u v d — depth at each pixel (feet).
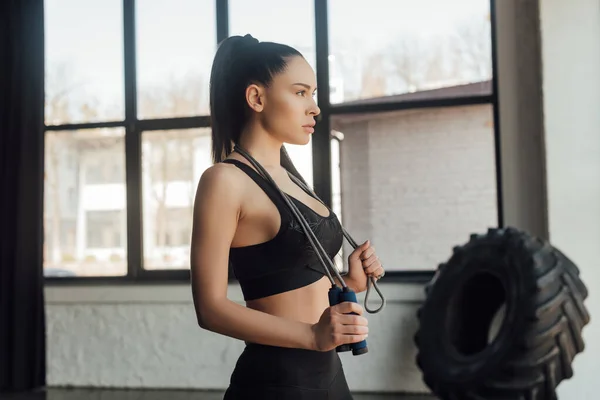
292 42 14.89
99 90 15.93
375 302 13.91
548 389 10.52
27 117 15.21
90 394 14.47
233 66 4.20
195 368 14.80
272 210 3.96
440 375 11.88
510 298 11.00
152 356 14.99
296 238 3.99
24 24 15.24
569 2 12.21
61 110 16.05
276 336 3.70
